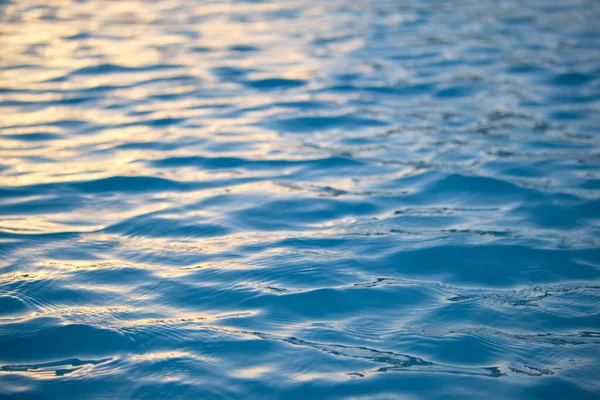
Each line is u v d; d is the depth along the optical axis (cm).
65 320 371
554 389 317
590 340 354
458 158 608
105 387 319
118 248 455
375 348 346
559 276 419
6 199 531
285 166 597
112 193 544
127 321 371
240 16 1212
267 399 310
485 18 1188
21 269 426
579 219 494
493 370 330
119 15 1229
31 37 1076
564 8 1258
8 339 354
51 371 331
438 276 418
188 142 656
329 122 708
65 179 570
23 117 730
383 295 395
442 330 362
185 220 495
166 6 1302
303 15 1221
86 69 909
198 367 332
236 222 491
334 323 369
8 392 316
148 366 333
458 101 771
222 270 423
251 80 854
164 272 423
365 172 582
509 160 601
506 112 732
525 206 514
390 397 311
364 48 1002
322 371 329
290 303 387
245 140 661
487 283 411
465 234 471
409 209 512
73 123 712
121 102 780
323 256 441
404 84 834
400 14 1230
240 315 376
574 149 626
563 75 858
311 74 878
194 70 901
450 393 313
